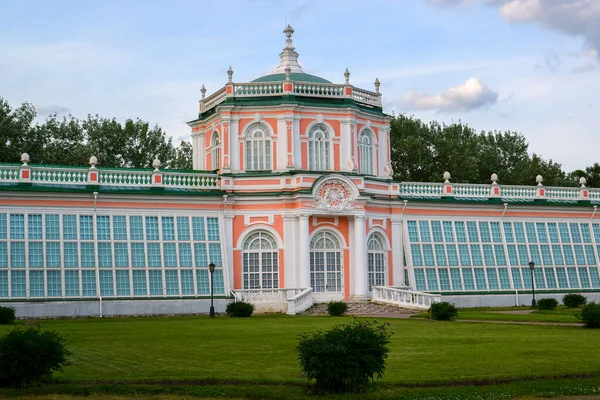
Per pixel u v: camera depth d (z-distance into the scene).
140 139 82.56
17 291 47.25
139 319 45.75
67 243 49.19
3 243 47.69
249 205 54.50
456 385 21.61
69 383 21.62
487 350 27.78
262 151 55.69
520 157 96.69
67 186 50.19
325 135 56.56
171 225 52.53
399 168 89.00
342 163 56.56
